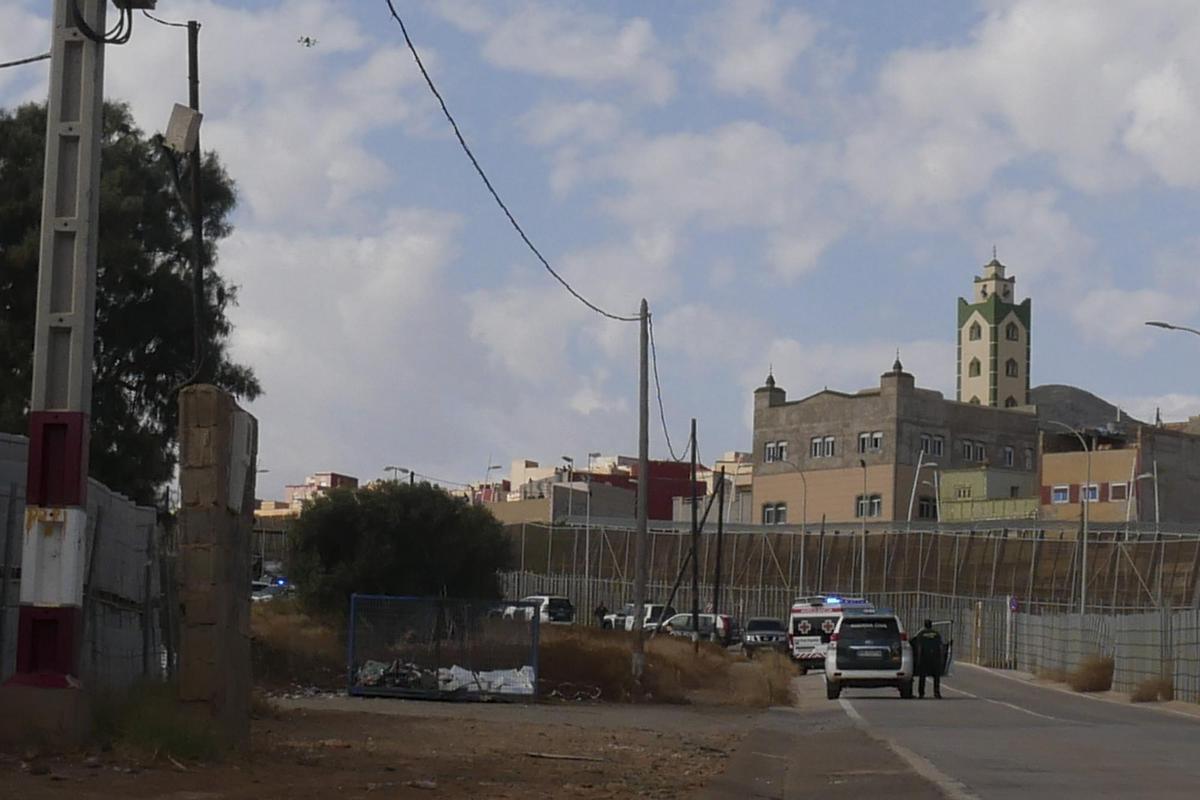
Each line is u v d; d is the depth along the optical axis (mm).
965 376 193125
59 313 15867
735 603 112062
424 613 35562
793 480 137750
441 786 15664
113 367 49500
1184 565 95375
